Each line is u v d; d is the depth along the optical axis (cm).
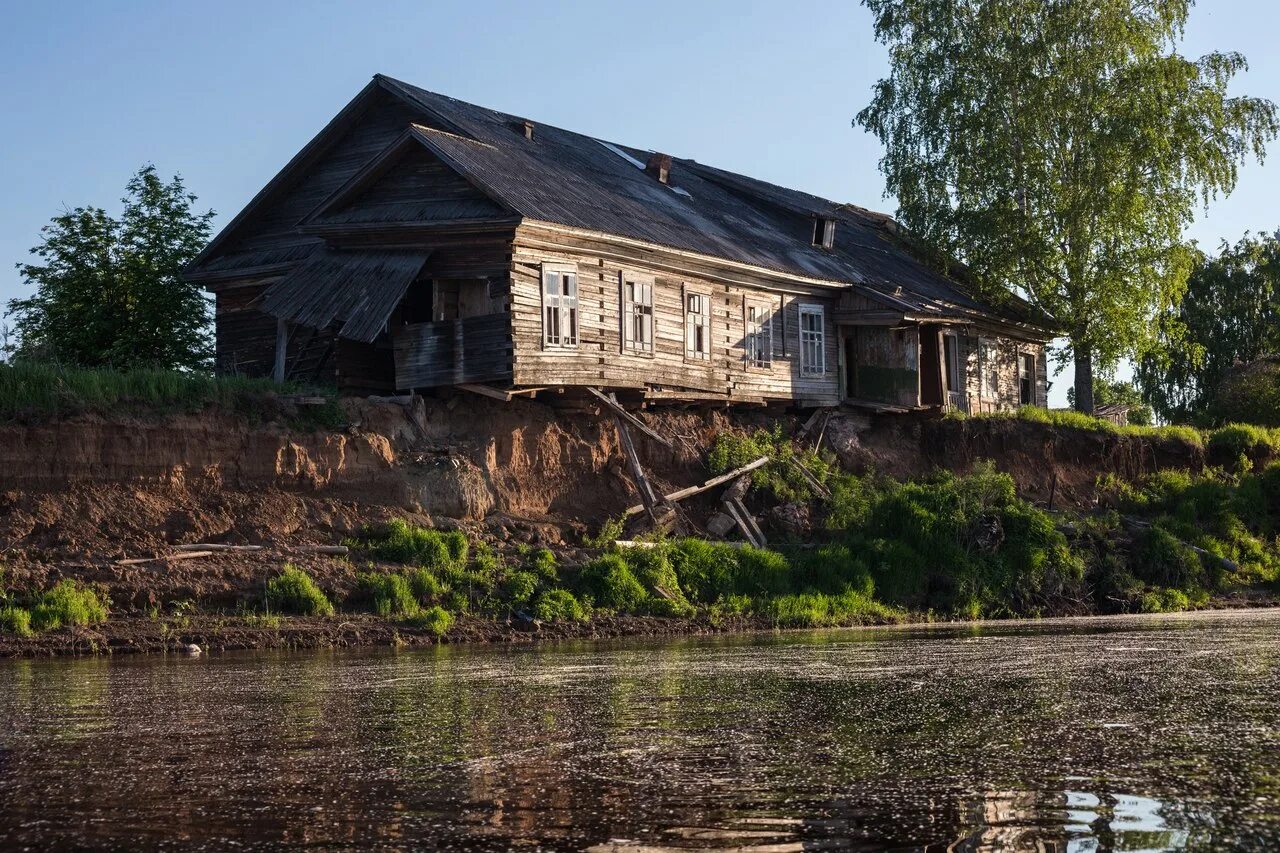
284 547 2480
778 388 3634
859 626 2741
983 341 4328
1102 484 3966
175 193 3834
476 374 2888
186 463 2517
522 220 2816
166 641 2119
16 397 2430
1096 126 4350
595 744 1173
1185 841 816
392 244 3030
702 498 3241
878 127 4606
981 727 1253
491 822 878
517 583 2562
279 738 1216
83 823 886
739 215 4009
